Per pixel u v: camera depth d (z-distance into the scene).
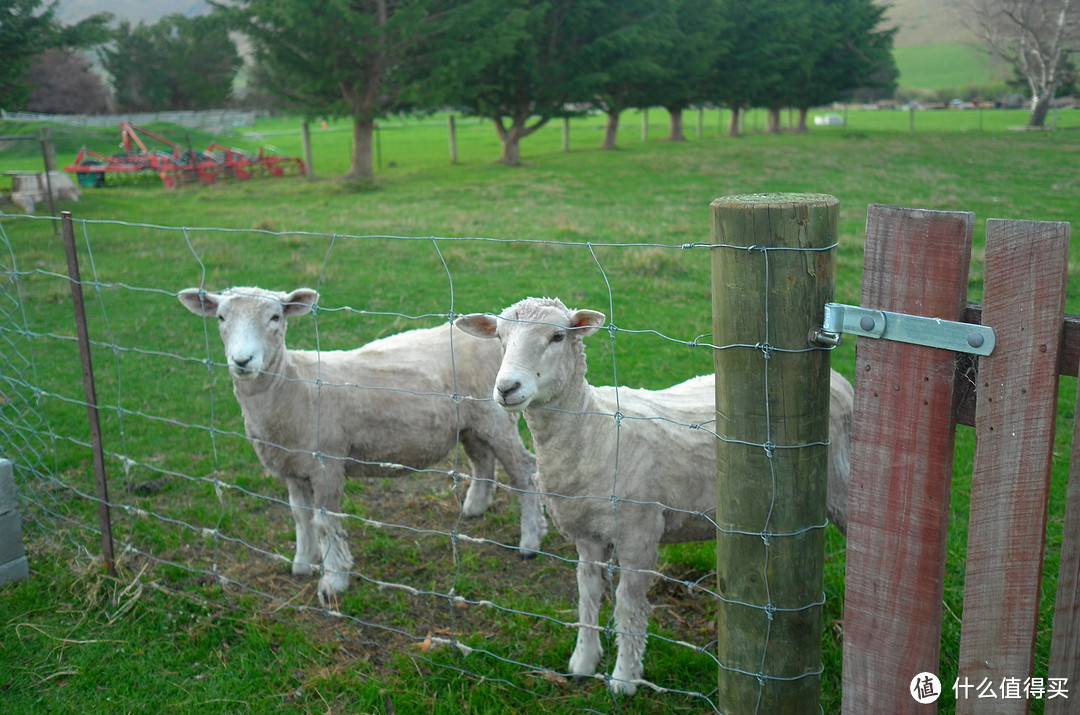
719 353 2.67
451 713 3.68
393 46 26.61
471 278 11.84
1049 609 4.23
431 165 34.00
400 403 5.09
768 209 2.46
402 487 6.16
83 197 22.03
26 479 6.08
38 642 4.30
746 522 2.75
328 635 4.34
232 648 4.24
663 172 27.05
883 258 2.40
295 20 24.81
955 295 2.30
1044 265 2.14
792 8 42.66
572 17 30.05
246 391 4.66
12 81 23.62
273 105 29.66
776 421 2.62
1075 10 42.50
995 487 2.34
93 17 24.19
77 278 4.64
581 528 3.88
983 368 2.29
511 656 4.11
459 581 4.84
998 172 23.72
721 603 2.92
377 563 5.09
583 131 57.56
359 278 12.02
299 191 25.02
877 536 2.60
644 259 12.30
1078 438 2.21
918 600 2.56
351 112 28.17
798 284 2.50
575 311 3.54
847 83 49.03
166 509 5.75
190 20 26.20
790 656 2.84
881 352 2.46
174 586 4.80
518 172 28.47
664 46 33.66
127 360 8.86
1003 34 44.84
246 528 5.50
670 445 3.89
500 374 3.45
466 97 29.75
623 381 7.81
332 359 5.07
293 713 3.77
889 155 30.19
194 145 45.84
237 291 4.70
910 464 2.48
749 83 42.03
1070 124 48.25
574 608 4.54
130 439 6.90
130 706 3.82
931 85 110.19
